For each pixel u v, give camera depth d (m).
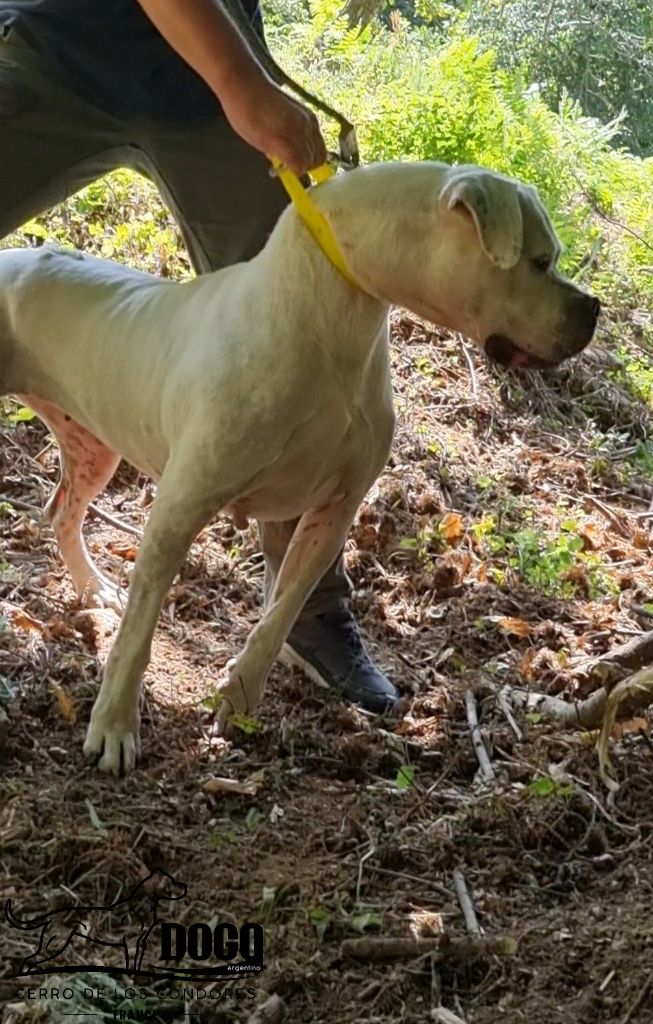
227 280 2.85
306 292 2.67
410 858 2.66
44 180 3.13
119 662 2.84
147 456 3.00
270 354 2.68
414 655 3.54
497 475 4.75
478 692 3.34
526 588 3.96
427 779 2.99
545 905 2.58
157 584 2.81
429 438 4.82
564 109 8.52
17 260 3.15
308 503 2.92
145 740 2.94
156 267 5.17
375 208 2.56
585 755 3.05
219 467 2.72
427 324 5.58
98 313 3.00
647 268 6.98
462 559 4.01
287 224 2.70
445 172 2.54
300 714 3.19
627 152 10.02
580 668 3.41
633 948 2.39
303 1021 2.21
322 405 2.73
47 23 2.95
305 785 2.90
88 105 3.04
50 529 3.81
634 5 10.70
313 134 2.62
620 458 5.23
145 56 3.00
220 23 2.50
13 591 3.45
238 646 3.44
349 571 3.88
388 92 7.24
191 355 2.78
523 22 10.61
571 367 5.66
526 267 2.52
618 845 2.79
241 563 3.83
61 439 3.31
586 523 4.52
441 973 2.34
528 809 2.83
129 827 2.62
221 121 3.09
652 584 4.14
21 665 3.12
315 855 2.66
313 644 3.30
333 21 8.33
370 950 2.36
